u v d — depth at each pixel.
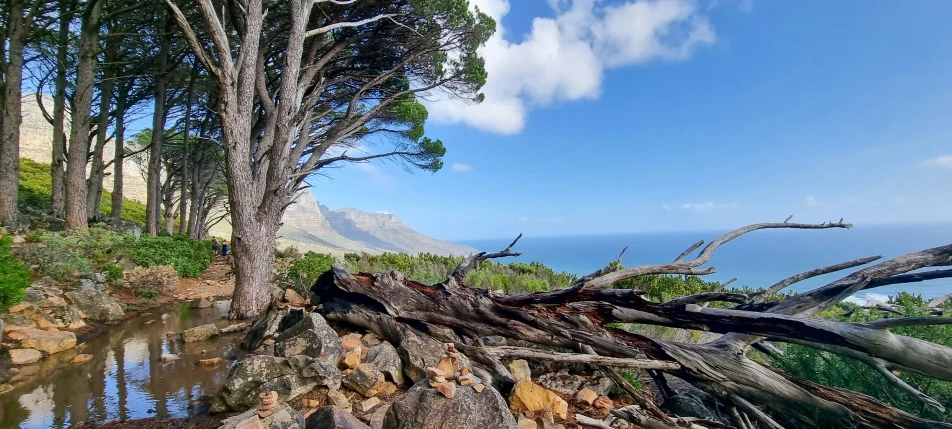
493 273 15.63
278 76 17.39
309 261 11.63
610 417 4.19
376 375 4.62
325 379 4.39
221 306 10.62
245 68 9.15
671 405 4.87
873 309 6.97
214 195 42.41
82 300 8.30
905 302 5.95
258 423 3.05
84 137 15.58
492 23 14.80
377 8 13.30
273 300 7.12
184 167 24.20
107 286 10.20
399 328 5.96
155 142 21.81
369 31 13.59
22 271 7.06
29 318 7.01
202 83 22.83
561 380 5.04
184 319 8.96
